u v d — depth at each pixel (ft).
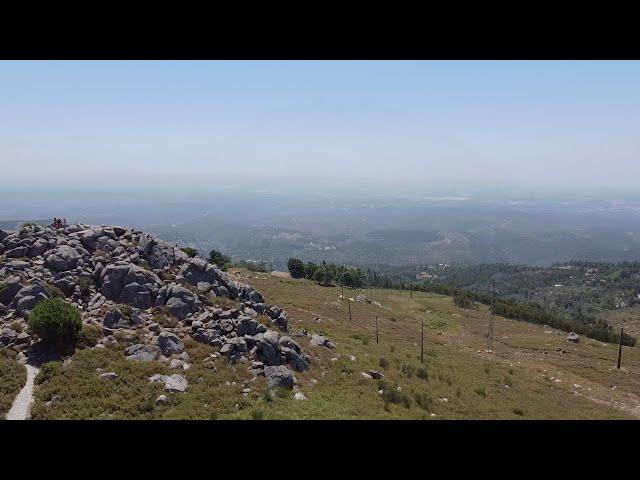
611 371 221.25
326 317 224.12
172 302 113.29
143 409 77.46
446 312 399.03
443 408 109.50
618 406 157.79
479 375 158.51
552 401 143.95
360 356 138.31
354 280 455.63
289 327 138.41
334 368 117.60
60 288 107.34
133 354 92.58
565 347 282.15
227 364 98.68
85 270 115.44
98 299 107.76
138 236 138.92
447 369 155.63
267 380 96.68
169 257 134.00
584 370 215.51
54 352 87.92
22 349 87.40
